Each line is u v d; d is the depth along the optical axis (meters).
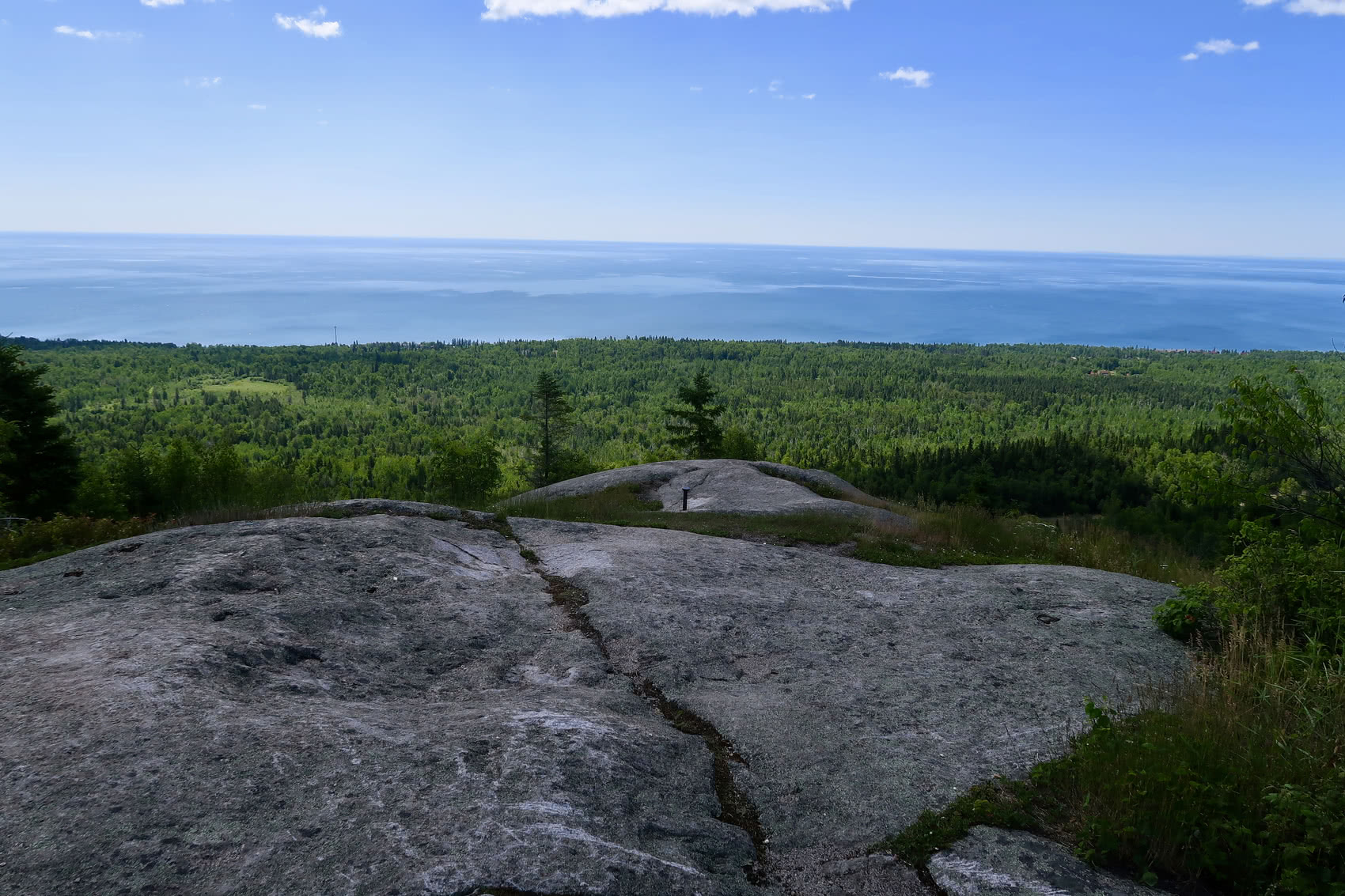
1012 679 6.15
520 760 4.04
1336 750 4.34
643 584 8.16
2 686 4.38
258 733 4.02
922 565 11.37
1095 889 3.53
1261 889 3.56
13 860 2.94
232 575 6.87
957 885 3.58
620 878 3.24
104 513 31.31
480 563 8.88
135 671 4.57
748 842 3.91
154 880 2.92
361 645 5.90
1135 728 4.86
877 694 5.83
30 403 30.47
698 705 5.50
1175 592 8.63
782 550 10.56
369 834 3.28
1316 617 6.49
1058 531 15.24
